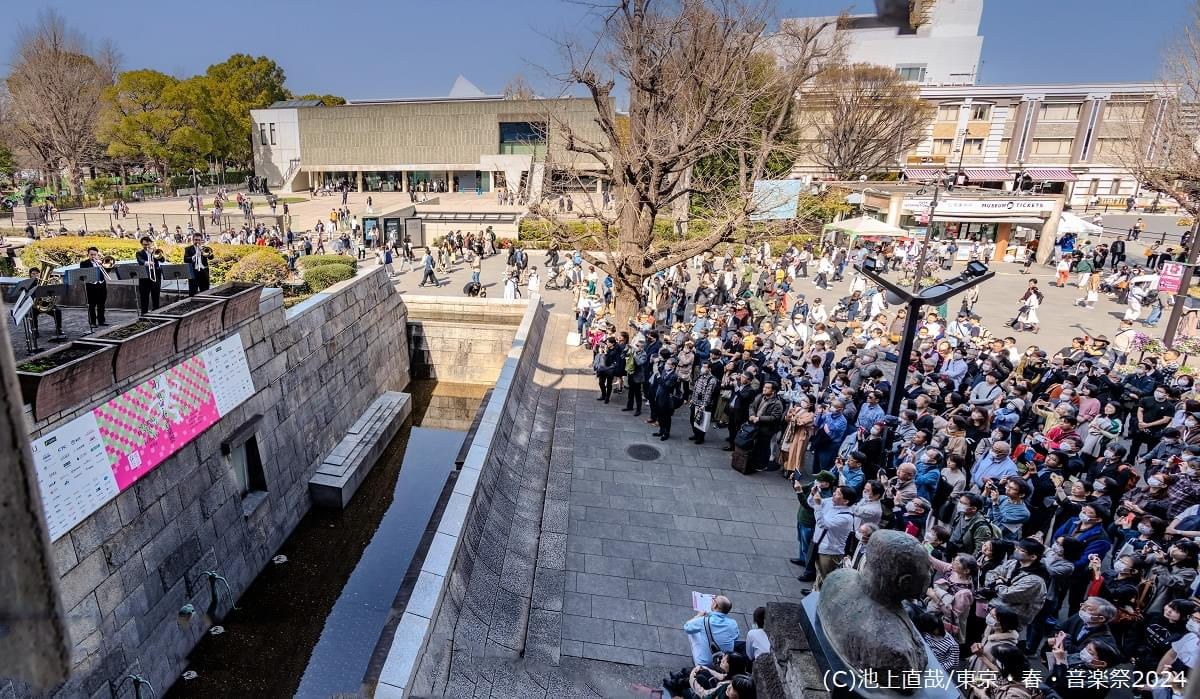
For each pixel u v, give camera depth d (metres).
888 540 2.88
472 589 8.78
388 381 21.56
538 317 22.59
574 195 41.19
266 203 55.09
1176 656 6.14
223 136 58.81
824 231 35.41
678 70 18.98
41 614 0.90
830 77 43.12
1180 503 8.82
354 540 14.56
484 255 35.69
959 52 64.12
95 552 8.96
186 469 11.04
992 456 9.60
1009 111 56.28
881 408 11.93
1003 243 37.38
